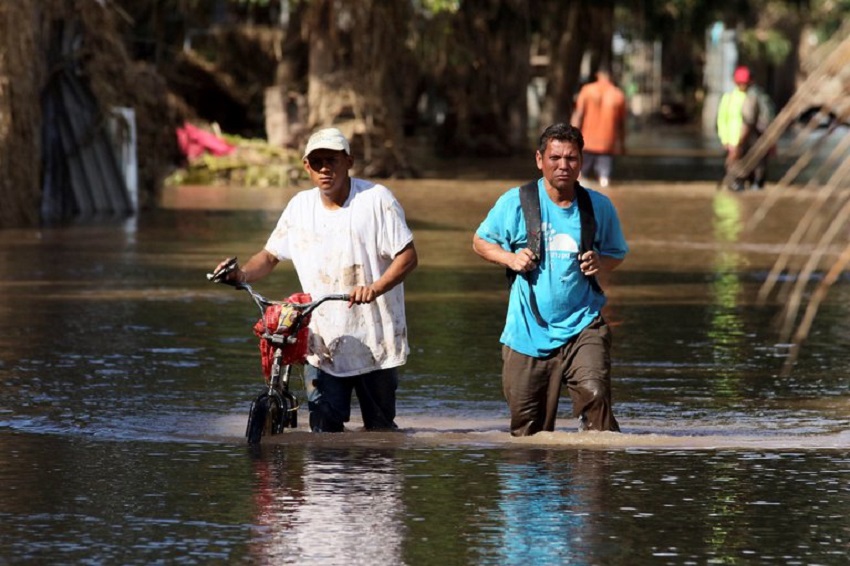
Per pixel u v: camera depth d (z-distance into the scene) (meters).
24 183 59.03
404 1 89.19
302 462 19.66
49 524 16.23
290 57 95.12
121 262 45.78
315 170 21.50
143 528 16.05
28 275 42.41
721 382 26.98
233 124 106.31
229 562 14.67
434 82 121.38
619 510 16.89
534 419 21.58
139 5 98.44
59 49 63.56
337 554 14.97
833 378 27.45
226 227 57.84
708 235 56.59
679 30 117.88
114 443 21.06
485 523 16.25
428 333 32.59
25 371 27.34
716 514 16.70
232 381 26.56
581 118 83.38
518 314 21.45
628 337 32.41
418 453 20.30
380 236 21.58
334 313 21.70
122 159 64.81
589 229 21.03
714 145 150.00
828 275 9.38
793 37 176.12
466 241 53.38
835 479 18.62
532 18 111.75
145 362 28.48
